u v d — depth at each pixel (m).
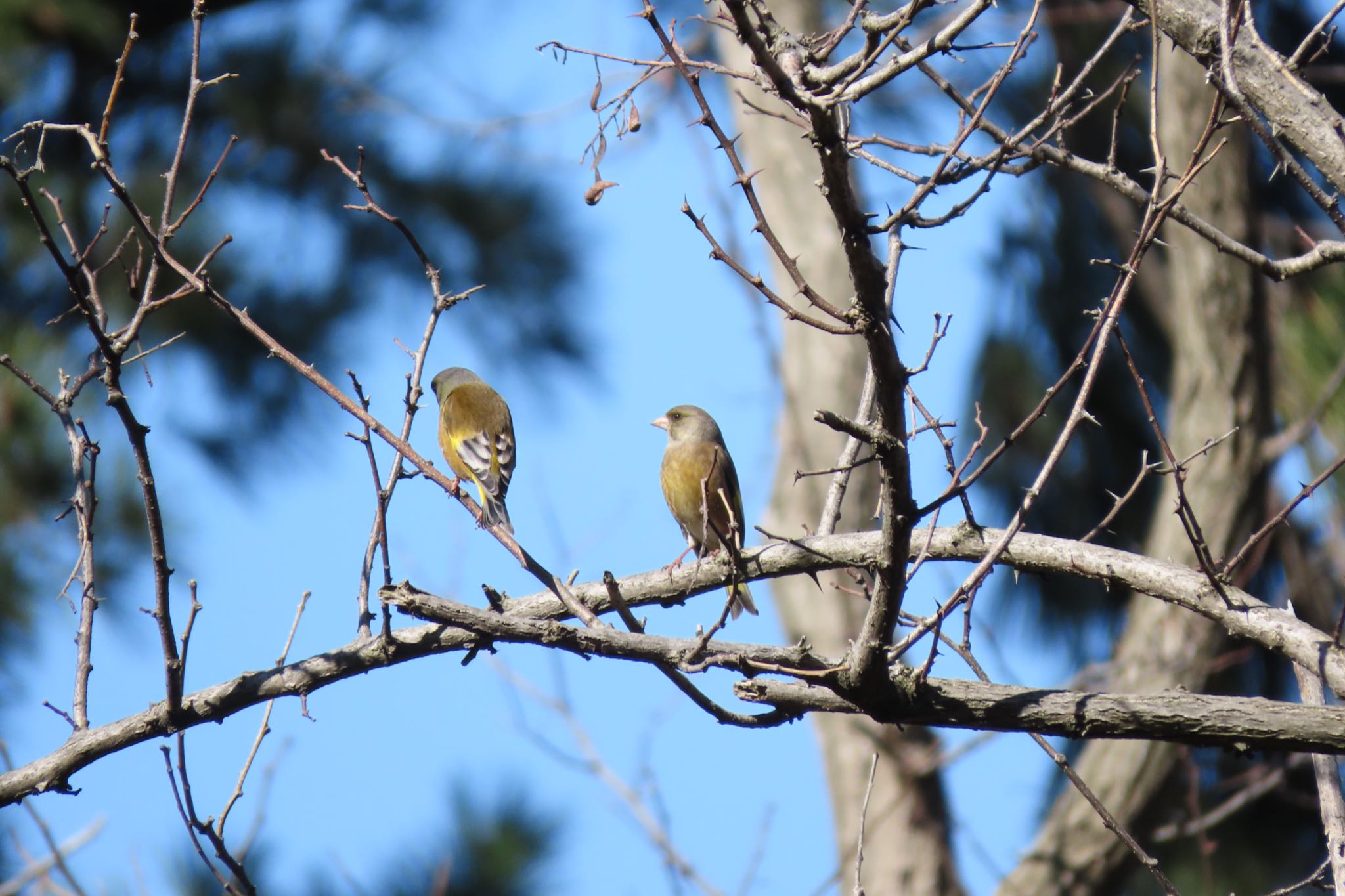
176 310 13.83
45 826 7.11
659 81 13.02
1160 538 13.06
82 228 13.77
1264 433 12.84
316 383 6.64
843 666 5.86
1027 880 13.27
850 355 14.88
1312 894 13.40
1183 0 6.97
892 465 5.23
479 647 6.36
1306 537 13.51
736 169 5.10
